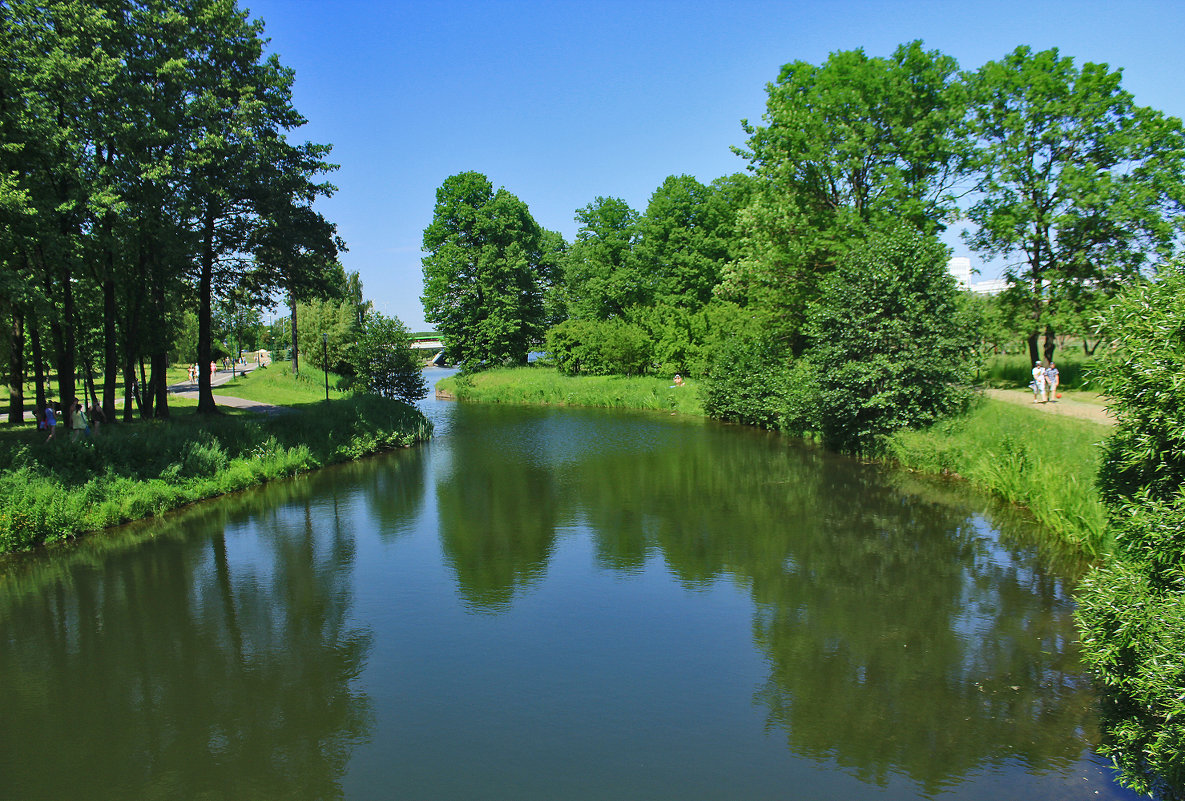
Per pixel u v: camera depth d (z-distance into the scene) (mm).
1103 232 27609
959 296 23562
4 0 17297
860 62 28422
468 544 15406
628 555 14312
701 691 8852
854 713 8195
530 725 8180
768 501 18203
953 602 11141
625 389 45188
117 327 26109
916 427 22344
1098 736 7480
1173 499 6309
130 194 19000
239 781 7289
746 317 36719
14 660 10164
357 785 7137
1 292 15812
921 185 27297
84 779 7398
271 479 22312
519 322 58938
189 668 9805
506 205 59469
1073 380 28531
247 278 28016
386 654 10102
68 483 17109
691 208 53344
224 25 23266
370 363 36438
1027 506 16031
